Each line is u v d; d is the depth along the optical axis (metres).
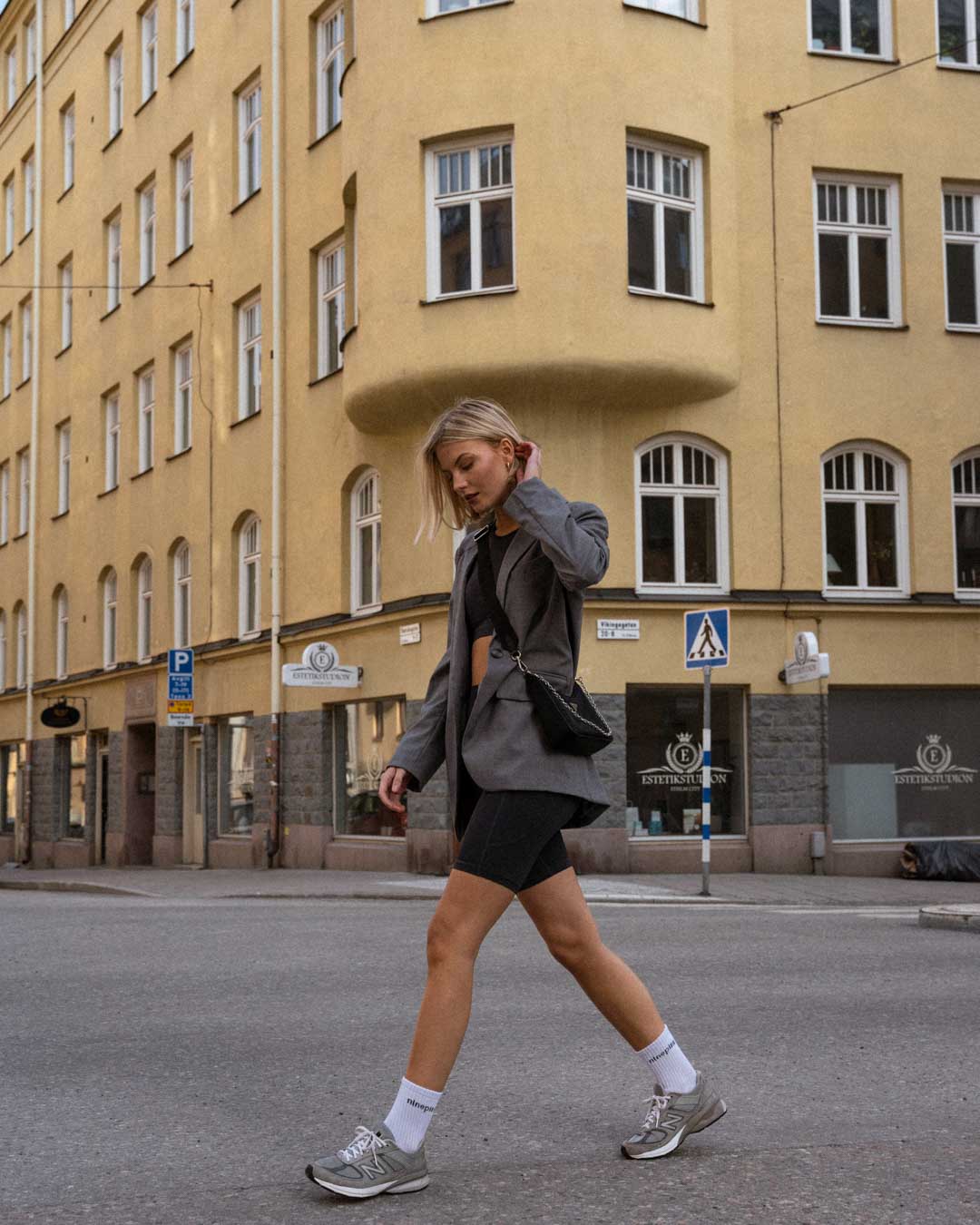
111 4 31.44
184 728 26.67
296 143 23.05
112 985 7.75
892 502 20.05
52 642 34.22
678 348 18.23
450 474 3.71
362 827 20.78
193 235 26.69
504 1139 4.18
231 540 24.81
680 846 18.62
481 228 18.44
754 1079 5.03
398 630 19.55
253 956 8.91
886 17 20.67
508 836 3.64
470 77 18.25
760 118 19.89
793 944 9.30
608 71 18.09
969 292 20.78
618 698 18.47
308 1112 4.67
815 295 19.89
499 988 7.29
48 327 35.06
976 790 19.80
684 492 19.23
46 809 33.53
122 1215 3.53
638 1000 3.93
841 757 19.39
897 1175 3.73
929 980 7.54
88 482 31.97
